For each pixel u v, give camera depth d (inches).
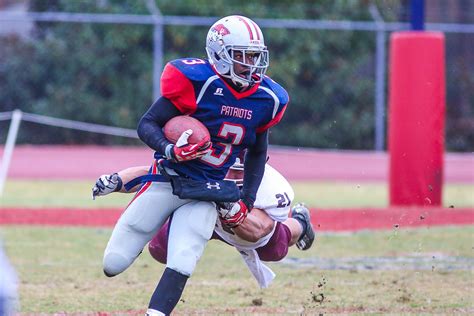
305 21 2652.6
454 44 2765.7
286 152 2491.4
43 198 1779.0
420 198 1674.5
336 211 1628.9
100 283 1025.5
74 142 2608.3
